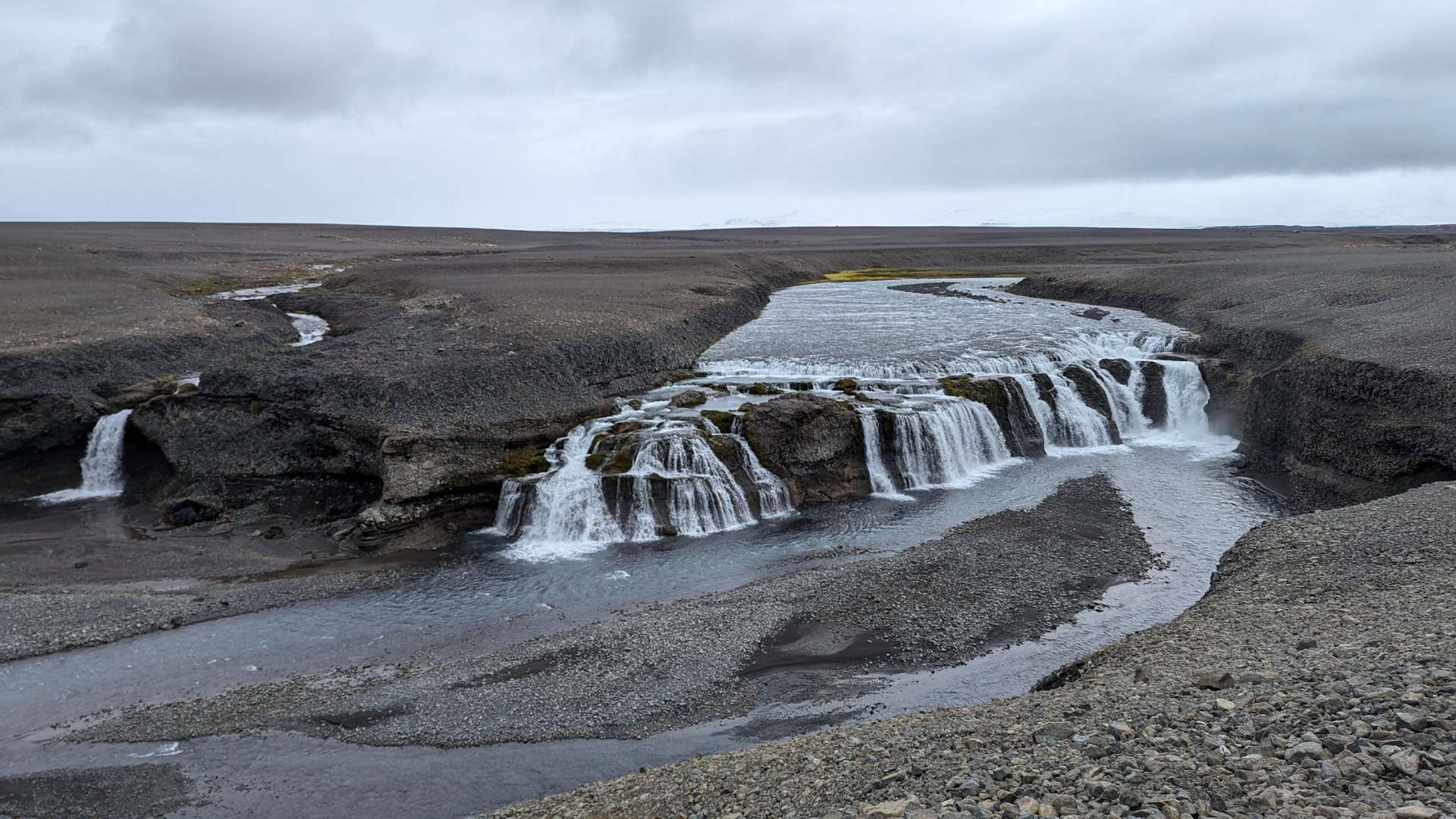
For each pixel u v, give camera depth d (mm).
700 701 20562
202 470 38844
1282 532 24516
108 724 20578
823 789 12516
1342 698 11805
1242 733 11430
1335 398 37156
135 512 37844
